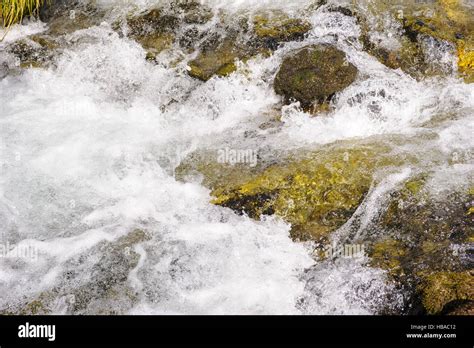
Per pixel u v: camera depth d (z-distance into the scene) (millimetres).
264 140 6203
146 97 6980
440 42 7000
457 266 4715
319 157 5812
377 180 5500
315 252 5105
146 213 5430
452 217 5129
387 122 6320
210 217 5398
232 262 5000
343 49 7000
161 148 6203
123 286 4816
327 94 6438
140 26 7555
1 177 5711
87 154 6047
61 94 7043
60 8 8031
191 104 6840
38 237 5230
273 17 7480
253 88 6859
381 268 4832
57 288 4816
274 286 4805
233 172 5785
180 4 7789
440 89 6652
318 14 7457
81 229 5277
